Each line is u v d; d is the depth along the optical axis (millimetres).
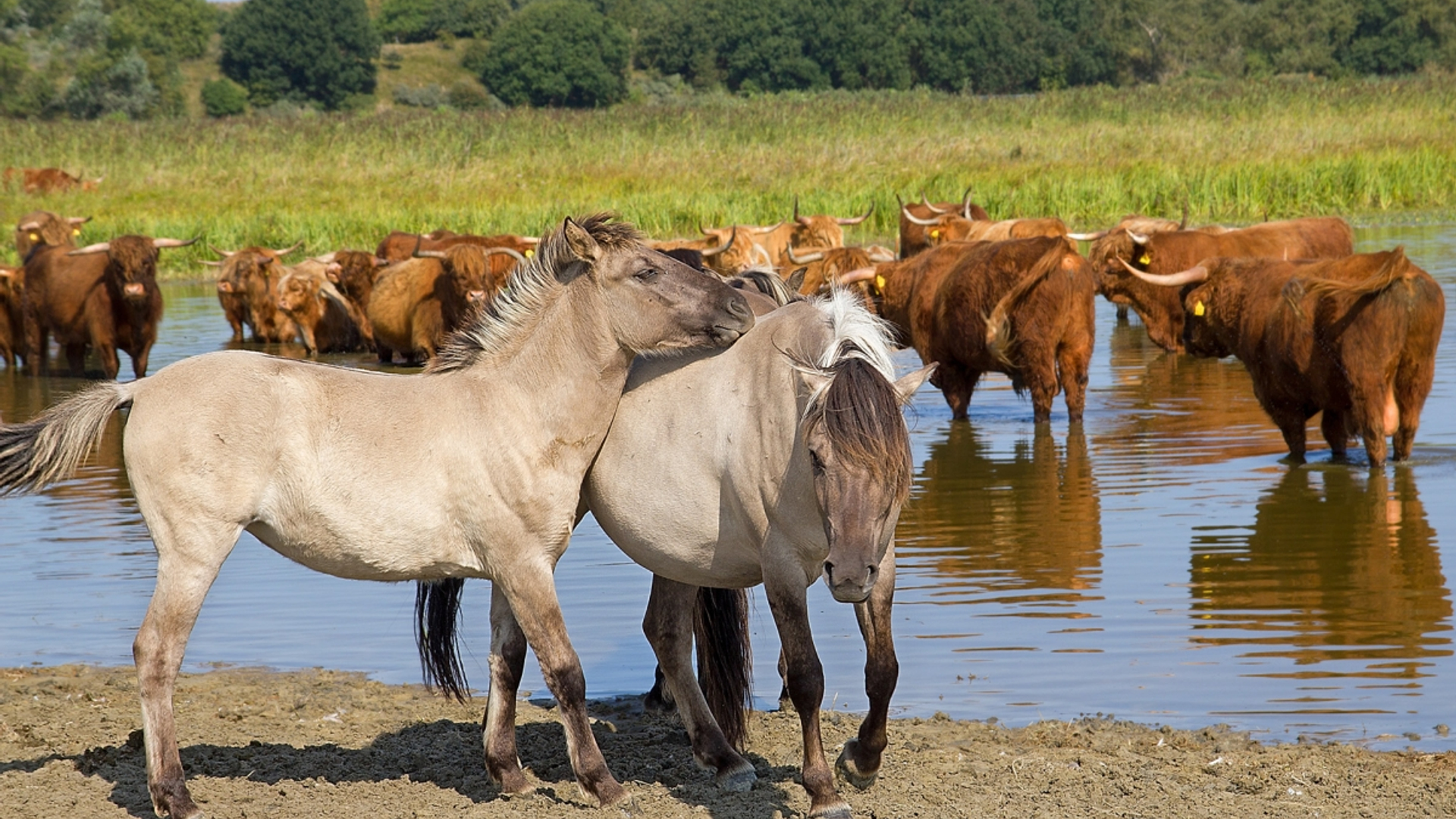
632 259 6977
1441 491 12469
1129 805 6566
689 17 145375
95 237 37625
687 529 6980
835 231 29375
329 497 6602
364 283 26312
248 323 27453
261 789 7039
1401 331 13055
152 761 6469
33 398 20906
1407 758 7098
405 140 61500
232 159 57094
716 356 7039
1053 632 9258
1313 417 16062
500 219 39219
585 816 6645
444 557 6855
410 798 6938
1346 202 39656
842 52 138750
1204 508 12258
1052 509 12414
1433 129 56500
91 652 9797
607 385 7031
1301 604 9609
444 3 160625
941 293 16953
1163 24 139250
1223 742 7422
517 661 7191
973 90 137875
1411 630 9016
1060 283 16031
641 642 9703
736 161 54500
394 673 9320
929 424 16812
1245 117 66812
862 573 5895
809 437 6133
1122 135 58781
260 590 11219
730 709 7621
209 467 6418
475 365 6996
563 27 138000
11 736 8016
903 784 6926
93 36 126062
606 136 62969
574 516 7898
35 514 13766
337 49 140250
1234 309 14680
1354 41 132500
